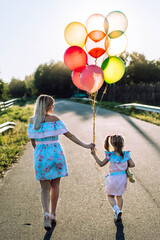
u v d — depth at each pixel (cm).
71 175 430
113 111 1437
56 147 279
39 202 334
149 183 386
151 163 483
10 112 1543
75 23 337
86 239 253
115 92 2198
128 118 1106
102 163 304
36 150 279
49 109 289
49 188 283
